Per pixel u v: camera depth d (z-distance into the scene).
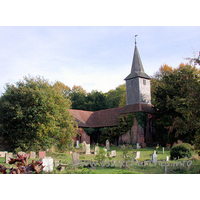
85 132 44.56
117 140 42.25
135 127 39.25
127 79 44.53
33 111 25.77
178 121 15.13
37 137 25.19
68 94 68.31
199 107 13.57
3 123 26.23
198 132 13.86
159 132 40.94
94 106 61.34
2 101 26.42
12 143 27.00
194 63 15.40
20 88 26.61
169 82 35.69
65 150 28.69
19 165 9.28
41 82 28.70
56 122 27.00
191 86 14.71
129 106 42.97
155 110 38.16
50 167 14.49
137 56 45.28
